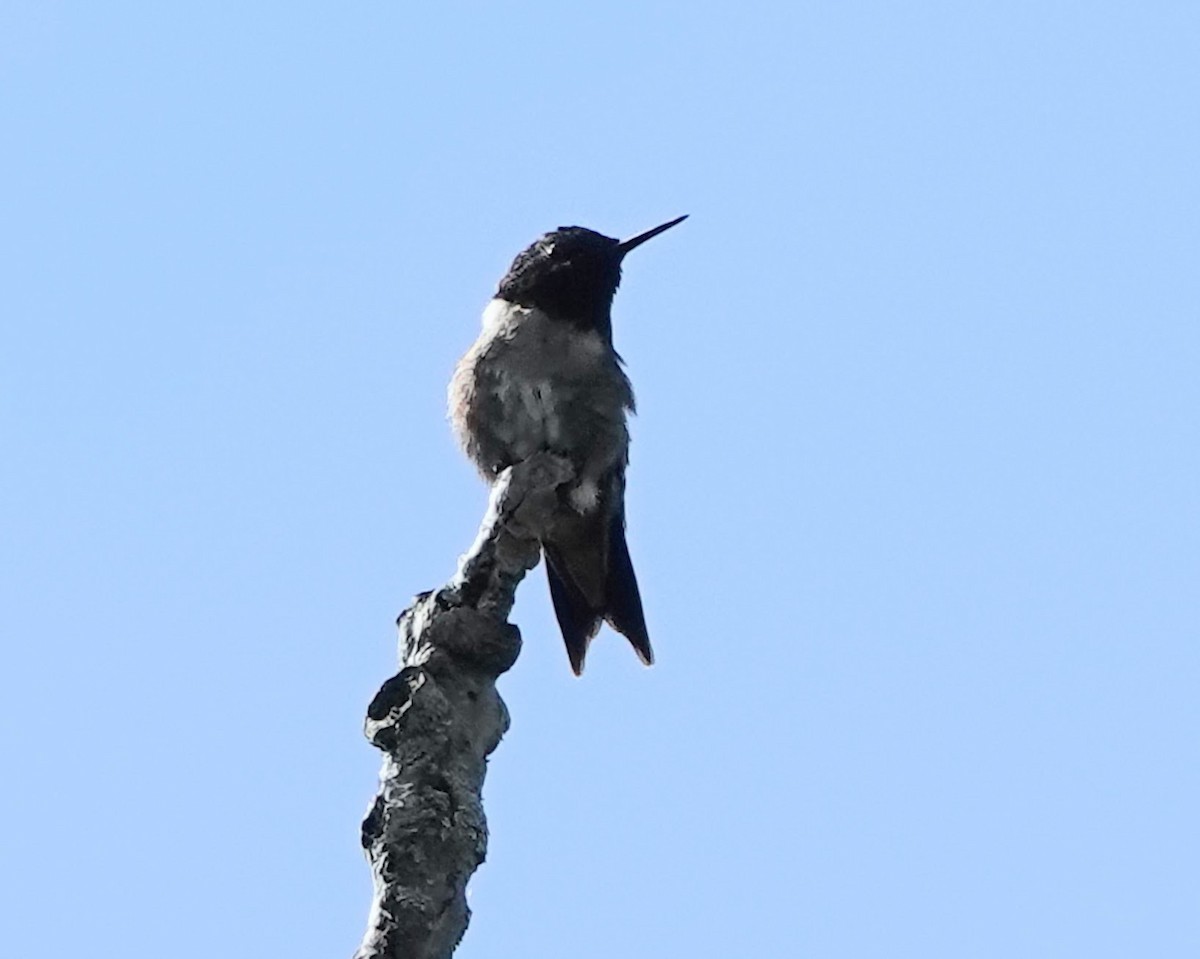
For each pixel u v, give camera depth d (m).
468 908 6.92
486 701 7.42
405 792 7.02
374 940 6.73
